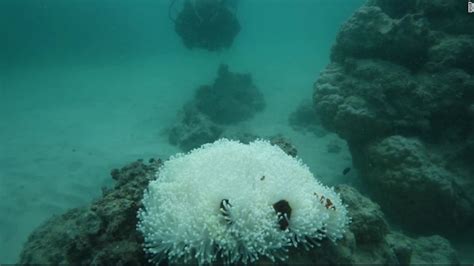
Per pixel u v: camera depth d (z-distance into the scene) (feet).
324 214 2.83
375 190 7.07
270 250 2.68
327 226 2.94
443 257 5.26
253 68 27.68
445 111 7.13
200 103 14.66
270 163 3.37
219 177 3.13
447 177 6.29
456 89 7.06
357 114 7.47
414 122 7.30
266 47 46.14
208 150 3.74
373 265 3.32
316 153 11.12
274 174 3.20
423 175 6.15
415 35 7.55
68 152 11.89
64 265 3.32
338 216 3.01
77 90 22.36
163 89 21.99
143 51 47.78
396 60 7.95
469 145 6.95
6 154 11.80
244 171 3.22
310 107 13.88
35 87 23.76
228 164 3.34
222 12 15.67
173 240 2.66
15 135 13.89
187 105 14.98
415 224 6.56
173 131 12.76
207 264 2.63
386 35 7.82
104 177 10.00
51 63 36.42
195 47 16.96
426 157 6.56
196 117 12.74
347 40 8.59
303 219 2.72
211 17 15.52
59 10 64.64
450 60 7.27
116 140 13.08
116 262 3.13
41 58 41.09
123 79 26.14
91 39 66.64
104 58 39.91
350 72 8.53
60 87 23.52
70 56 42.47
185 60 36.32
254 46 48.32
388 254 3.54
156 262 2.97
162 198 2.99
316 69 26.09
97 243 3.33
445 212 6.22
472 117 6.97
